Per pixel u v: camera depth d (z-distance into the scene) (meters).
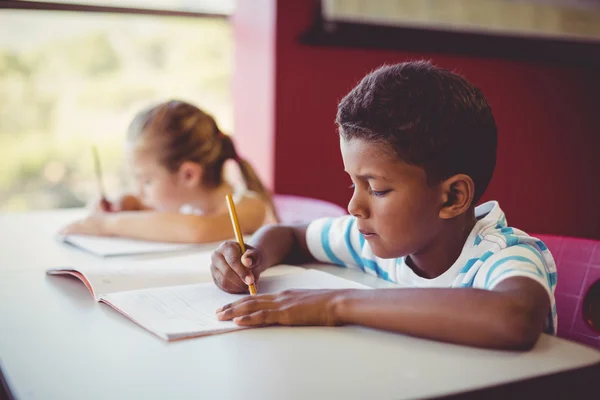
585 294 1.05
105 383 0.66
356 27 2.37
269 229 1.24
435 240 0.97
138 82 2.94
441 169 0.87
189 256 1.29
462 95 0.89
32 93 2.87
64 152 2.94
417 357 0.73
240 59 2.57
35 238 1.52
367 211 0.90
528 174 2.88
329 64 2.42
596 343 1.02
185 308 0.91
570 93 2.92
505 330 0.73
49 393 0.64
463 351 0.74
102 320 0.87
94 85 2.93
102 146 2.98
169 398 0.62
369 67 2.48
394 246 0.90
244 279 0.96
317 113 2.43
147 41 2.91
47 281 1.10
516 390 0.67
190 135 1.67
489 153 0.93
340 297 0.84
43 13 2.30
